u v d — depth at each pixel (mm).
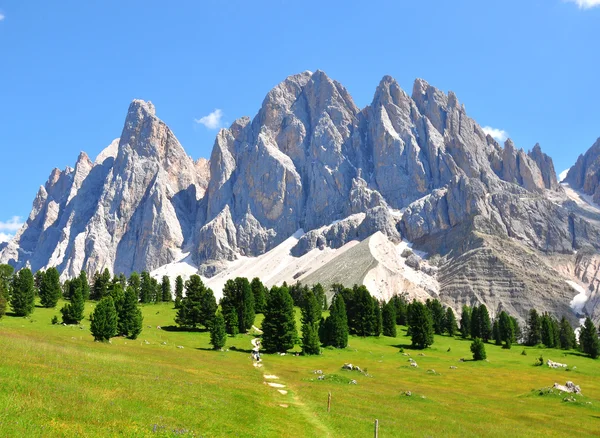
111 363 57844
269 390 59562
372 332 160750
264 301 179000
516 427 54688
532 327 180750
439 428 49000
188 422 34250
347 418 47125
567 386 82375
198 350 108625
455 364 119938
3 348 51438
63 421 28531
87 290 189125
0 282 144375
